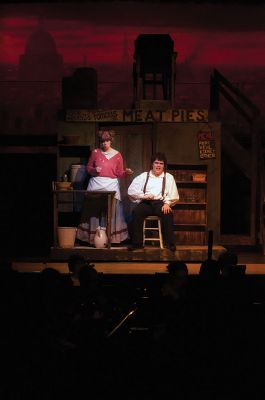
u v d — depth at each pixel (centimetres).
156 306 783
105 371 705
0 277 754
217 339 738
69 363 714
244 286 778
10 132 1688
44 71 1719
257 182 1356
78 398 650
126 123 1262
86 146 1264
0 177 1540
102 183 1188
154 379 689
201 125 1252
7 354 720
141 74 1301
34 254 1262
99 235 1172
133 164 1262
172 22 1703
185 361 717
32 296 753
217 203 1253
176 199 1173
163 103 1259
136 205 1210
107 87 1708
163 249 1160
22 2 1628
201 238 1269
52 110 1695
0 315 743
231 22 1700
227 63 1711
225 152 1352
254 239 1304
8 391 664
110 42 1711
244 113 1343
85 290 784
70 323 760
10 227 1529
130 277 1045
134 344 761
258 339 746
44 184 1538
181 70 1716
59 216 1256
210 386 674
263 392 660
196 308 759
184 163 1252
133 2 1698
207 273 768
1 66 1719
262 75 1706
